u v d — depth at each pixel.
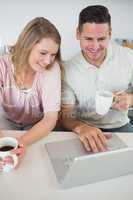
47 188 0.78
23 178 0.82
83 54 1.28
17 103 1.29
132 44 1.31
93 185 0.80
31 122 1.35
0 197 0.74
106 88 1.37
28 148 0.97
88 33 1.23
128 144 1.02
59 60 1.21
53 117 1.12
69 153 0.95
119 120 1.43
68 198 0.75
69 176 0.75
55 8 1.19
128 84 1.38
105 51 1.29
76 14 1.21
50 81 1.14
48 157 0.93
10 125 1.38
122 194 0.77
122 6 1.23
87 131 1.10
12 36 1.21
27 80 1.20
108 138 1.05
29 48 1.13
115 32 1.27
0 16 1.19
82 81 1.33
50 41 1.12
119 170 0.82
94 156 0.72
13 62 1.20
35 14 1.19
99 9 1.20
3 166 0.83
